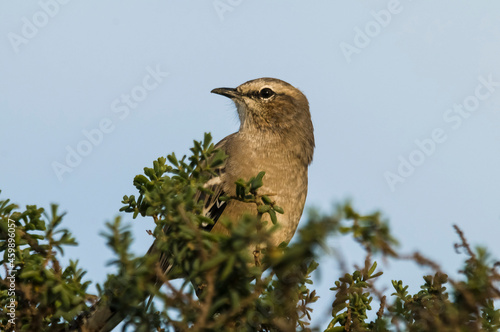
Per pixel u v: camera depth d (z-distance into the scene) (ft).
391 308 33.60
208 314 27.43
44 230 35.73
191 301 27.68
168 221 32.35
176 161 38.24
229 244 26.43
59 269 33.83
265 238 26.35
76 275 33.94
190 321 27.43
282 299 29.07
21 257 34.55
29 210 36.91
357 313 39.73
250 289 27.81
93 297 32.48
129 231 28.60
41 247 34.55
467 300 28.07
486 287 27.96
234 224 27.20
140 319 28.60
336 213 23.13
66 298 31.73
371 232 23.54
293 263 23.62
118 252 28.07
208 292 26.84
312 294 34.50
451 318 28.17
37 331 32.78
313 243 22.90
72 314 32.32
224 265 26.78
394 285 36.76
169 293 27.78
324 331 39.55
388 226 23.65
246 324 29.19
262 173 40.50
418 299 35.58
